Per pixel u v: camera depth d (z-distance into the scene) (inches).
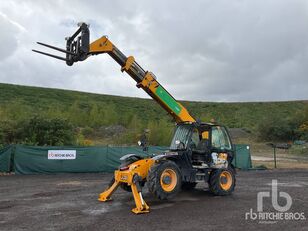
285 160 1070.4
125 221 287.7
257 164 917.8
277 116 2218.3
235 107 3612.2
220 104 3742.6
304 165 911.7
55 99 2851.9
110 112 1765.5
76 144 854.5
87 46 363.6
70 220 290.0
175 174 368.8
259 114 3348.9
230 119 3051.2
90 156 683.4
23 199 385.4
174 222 285.4
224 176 422.3
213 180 412.2
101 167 689.6
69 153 668.1
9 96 2561.5
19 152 634.2
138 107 3203.7
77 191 443.8
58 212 320.2
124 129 1540.4
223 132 437.4
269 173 722.8
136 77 402.9
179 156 393.4
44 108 2220.7
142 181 371.2
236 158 800.3
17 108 1212.5
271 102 3791.8
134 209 322.3
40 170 643.5
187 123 418.3
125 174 354.6
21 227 267.9
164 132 1145.4
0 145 730.2
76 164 671.8
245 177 640.4
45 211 324.5
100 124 1625.2
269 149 1600.6
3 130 781.9
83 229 262.5
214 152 419.5
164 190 358.6
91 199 386.6
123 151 712.4
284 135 2007.9
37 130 802.2
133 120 1647.4
